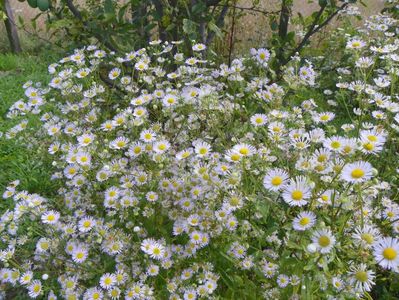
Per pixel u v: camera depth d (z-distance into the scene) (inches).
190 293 10.8
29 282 11.6
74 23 17.5
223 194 11.8
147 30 18.4
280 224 10.7
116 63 17.4
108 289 11.0
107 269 11.9
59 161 15.0
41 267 12.6
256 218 11.8
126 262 12.0
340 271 9.5
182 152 12.8
